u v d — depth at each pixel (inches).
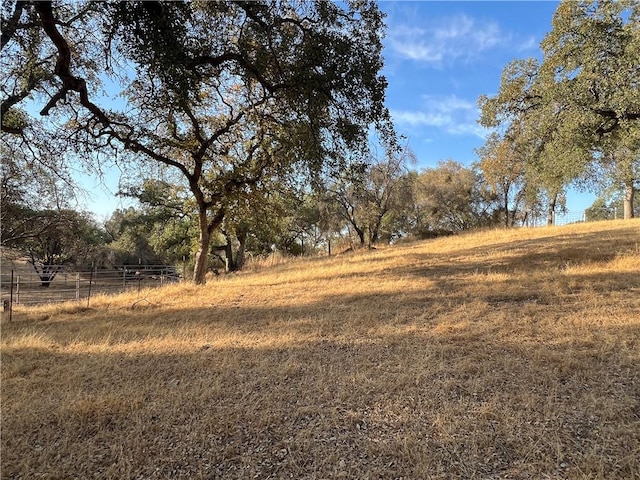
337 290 388.5
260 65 358.9
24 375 198.7
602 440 115.9
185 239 1185.4
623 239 511.5
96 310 395.2
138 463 118.0
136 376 189.2
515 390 150.0
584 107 411.8
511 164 812.0
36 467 118.4
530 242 603.2
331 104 370.3
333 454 117.2
